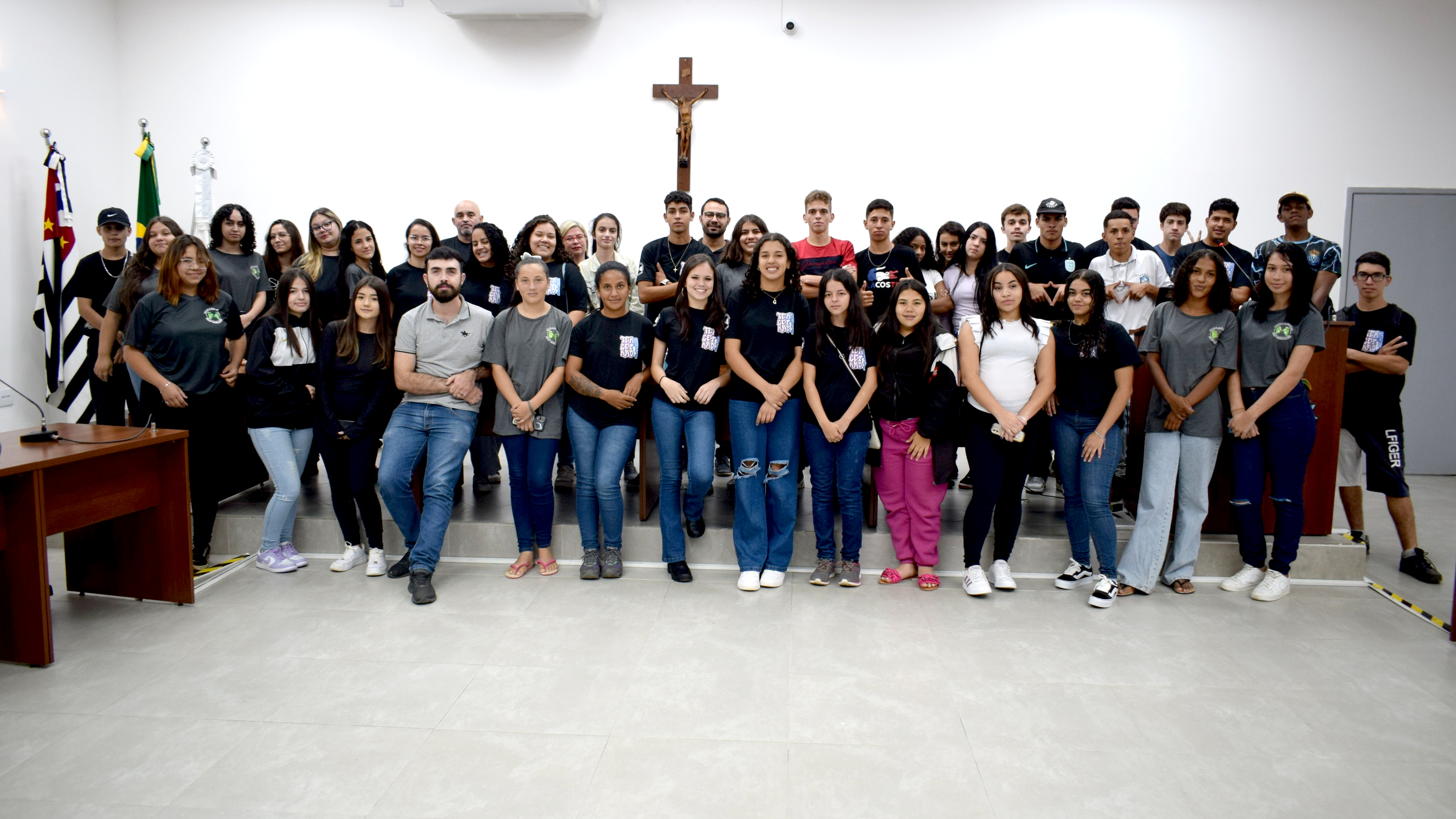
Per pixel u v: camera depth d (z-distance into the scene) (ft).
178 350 11.27
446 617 10.21
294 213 19.69
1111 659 9.20
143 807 6.41
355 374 11.55
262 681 8.51
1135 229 14.10
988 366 10.84
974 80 18.79
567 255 13.51
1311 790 6.79
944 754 7.25
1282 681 8.73
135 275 12.50
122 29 19.40
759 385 10.85
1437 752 7.38
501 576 11.74
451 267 11.12
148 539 10.59
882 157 19.04
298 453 12.16
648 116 19.21
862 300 11.97
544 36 19.07
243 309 13.62
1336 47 18.40
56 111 17.72
